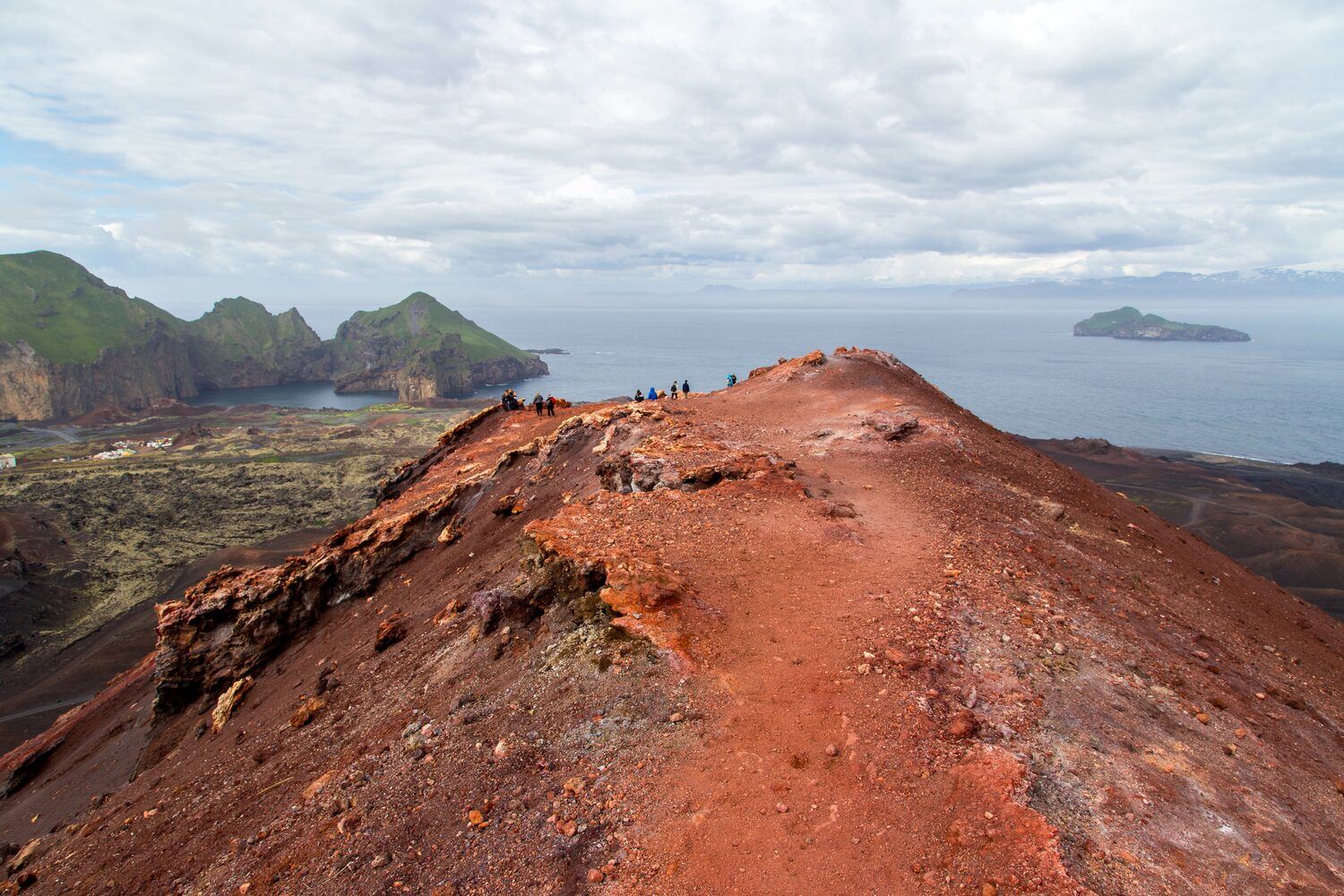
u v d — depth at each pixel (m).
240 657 28.36
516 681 13.85
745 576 16.12
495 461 40.62
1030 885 8.24
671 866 9.15
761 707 11.66
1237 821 10.10
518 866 9.69
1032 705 11.70
